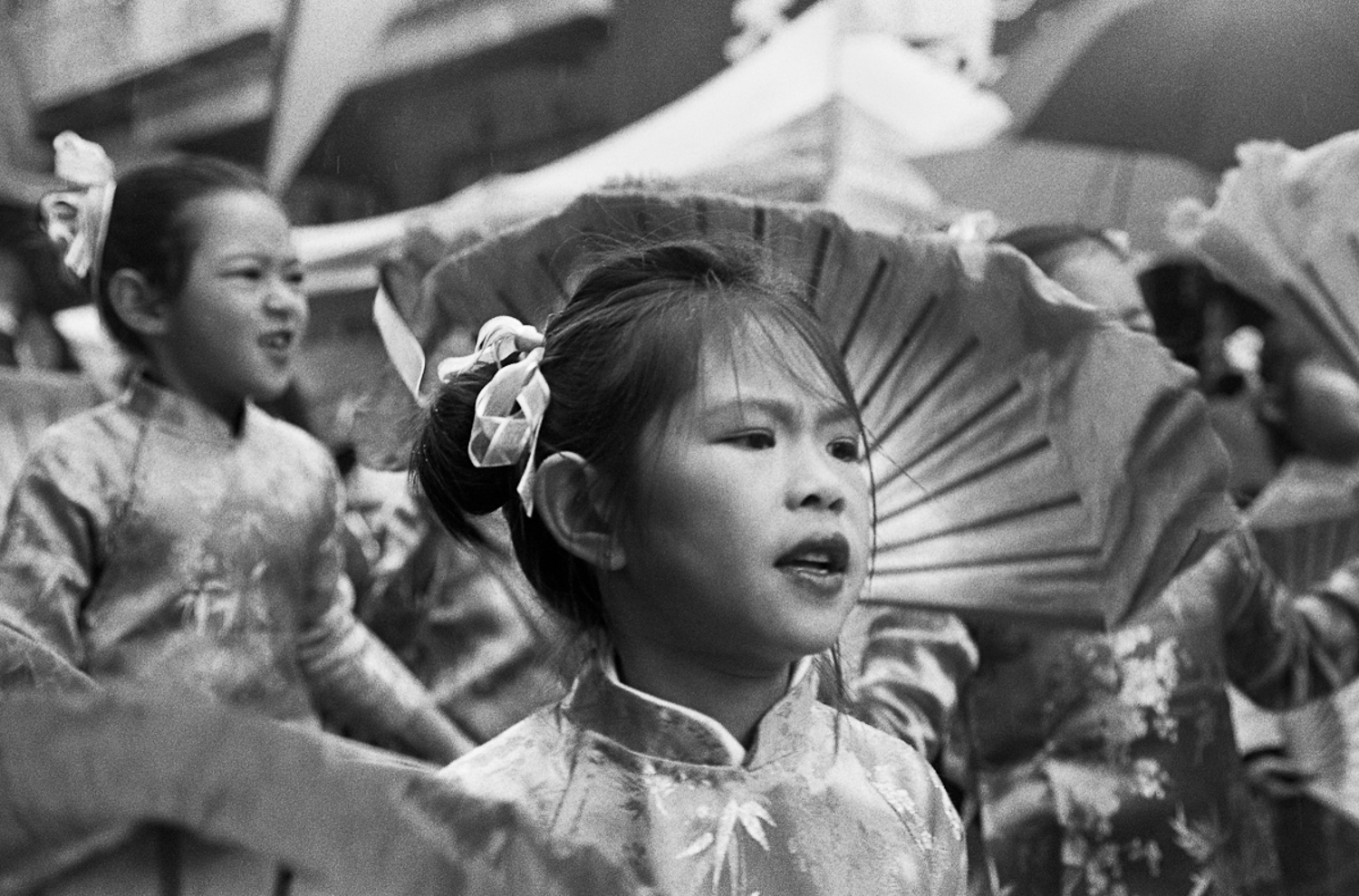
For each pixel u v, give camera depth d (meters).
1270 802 4.45
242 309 3.28
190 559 3.24
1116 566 2.67
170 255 3.27
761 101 7.10
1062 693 3.62
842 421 1.81
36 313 5.34
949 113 6.99
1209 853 3.59
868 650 3.26
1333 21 6.21
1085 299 3.31
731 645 1.77
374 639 3.64
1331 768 4.39
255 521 3.32
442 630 4.20
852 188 6.89
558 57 10.83
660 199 2.48
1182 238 3.44
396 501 4.28
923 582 2.69
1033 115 6.49
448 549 4.23
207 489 3.28
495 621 4.12
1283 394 4.84
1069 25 6.54
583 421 1.82
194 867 1.05
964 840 1.95
